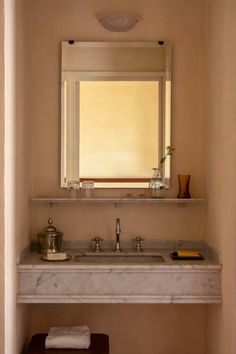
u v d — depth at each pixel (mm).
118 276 3006
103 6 3557
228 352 2871
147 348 3582
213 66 3234
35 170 3551
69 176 3551
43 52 3539
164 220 3570
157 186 3490
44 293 2998
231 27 2822
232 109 2811
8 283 2760
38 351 2971
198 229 3578
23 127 3236
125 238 3568
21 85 3160
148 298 3006
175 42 3562
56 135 3557
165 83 3545
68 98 3545
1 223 2664
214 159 3217
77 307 3574
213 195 3244
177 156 3576
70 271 3000
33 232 3541
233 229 2797
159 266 3002
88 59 3541
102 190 3561
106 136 3559
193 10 3559
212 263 3064
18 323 3055
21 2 3141
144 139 3561
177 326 3584
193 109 3572
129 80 3553
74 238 3557
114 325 3572
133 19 3443
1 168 2658
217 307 3148
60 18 3545
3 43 2648
